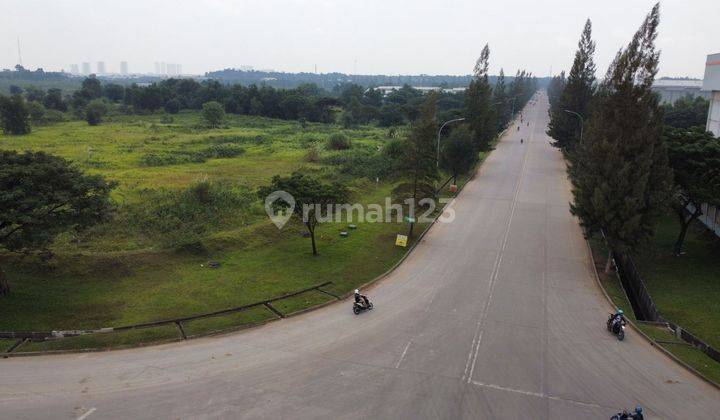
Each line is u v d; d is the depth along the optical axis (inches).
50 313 834.8
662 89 5255.9
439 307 895.1
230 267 1053.2
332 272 1045.2
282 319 844.6
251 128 3777.1
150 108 4830.2
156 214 1296.8
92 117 3624.5
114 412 589.3
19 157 874.1
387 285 994.7
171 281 974.4
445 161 1845.5
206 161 2176.4
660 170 1021.2
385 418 586.2
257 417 584.4
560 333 805.2
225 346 750.5
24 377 658.2
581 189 1095.6
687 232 1362.0
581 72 2407.7
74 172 905.5
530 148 2883.9
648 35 1010.7
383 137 3292.3
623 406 617.3
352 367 695.7
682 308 942.4
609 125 1071.0
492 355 732.7
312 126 4047.7
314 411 597.0
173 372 677.9
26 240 807.1
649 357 736.3
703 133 1206.9
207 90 5187.0
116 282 960.9
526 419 589.3
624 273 1170.6
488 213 1514.5
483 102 2363.4
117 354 721.6
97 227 1187.3
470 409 606.2
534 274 1055.6
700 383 671.8
